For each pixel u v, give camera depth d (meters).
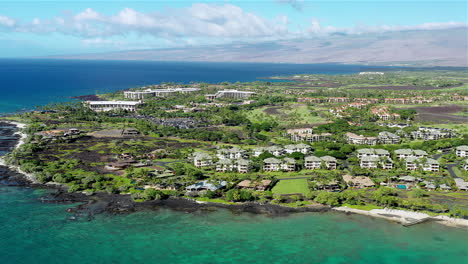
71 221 173.75
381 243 158.00
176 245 156.00
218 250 152.75
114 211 184.88
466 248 154.00
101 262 143.88
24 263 142.12
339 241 159.62
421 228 168.88
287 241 159.62
